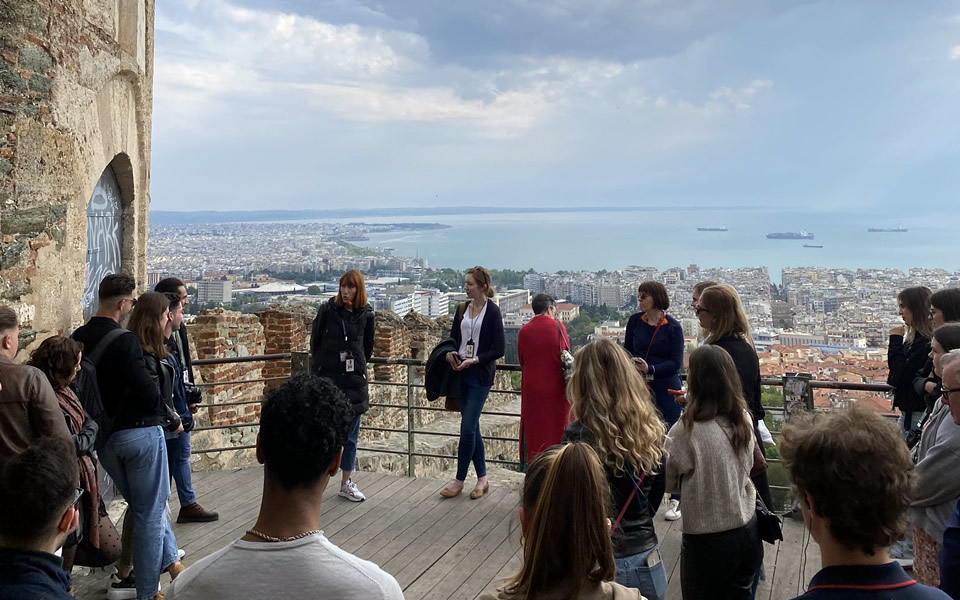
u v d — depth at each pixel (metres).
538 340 5.41
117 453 3.92
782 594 4.23
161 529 4.05
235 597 1.73
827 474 1.75
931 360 4.34
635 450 2.92
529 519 2.15
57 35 4.84
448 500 5.86
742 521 3.14
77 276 5.20
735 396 3.21
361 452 9.45
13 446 3.15
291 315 9.88
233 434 8.62
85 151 5.33
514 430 12.30
